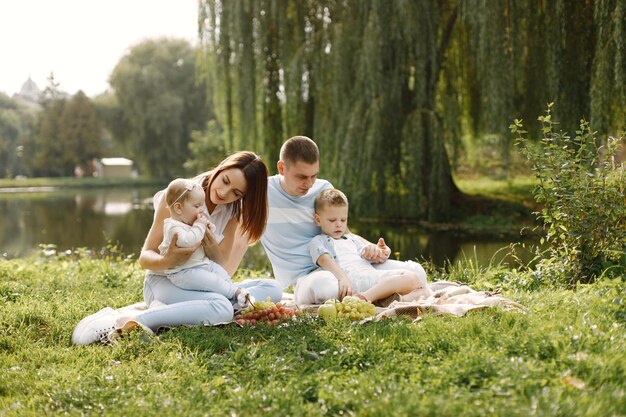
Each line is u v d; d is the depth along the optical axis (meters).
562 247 5.51
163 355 3.34
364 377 2.76
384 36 14.09
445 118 15.27
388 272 4.68
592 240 5.24
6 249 13.71
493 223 14.95
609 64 11.04
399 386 2.63
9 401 2.81
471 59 14.28
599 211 5.22
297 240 5.12
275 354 3.24
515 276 5.59
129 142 50.47
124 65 49.22
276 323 3.97
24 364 3.31
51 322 4.16
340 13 15.08
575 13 12.43
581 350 2.91
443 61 15.66
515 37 12.80
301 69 14.99
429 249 11.41
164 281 4.24
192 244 4.08
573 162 5.34
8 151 73.31
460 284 5.27
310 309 4.42
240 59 15.26
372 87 14.12
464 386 2.61
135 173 67.62
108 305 4.78
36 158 60.72
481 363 2.76
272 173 15.92
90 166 61.47
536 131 13.55
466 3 13.07
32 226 18.66
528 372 2.64
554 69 12.39
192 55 51.41
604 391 2.46
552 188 5.40
